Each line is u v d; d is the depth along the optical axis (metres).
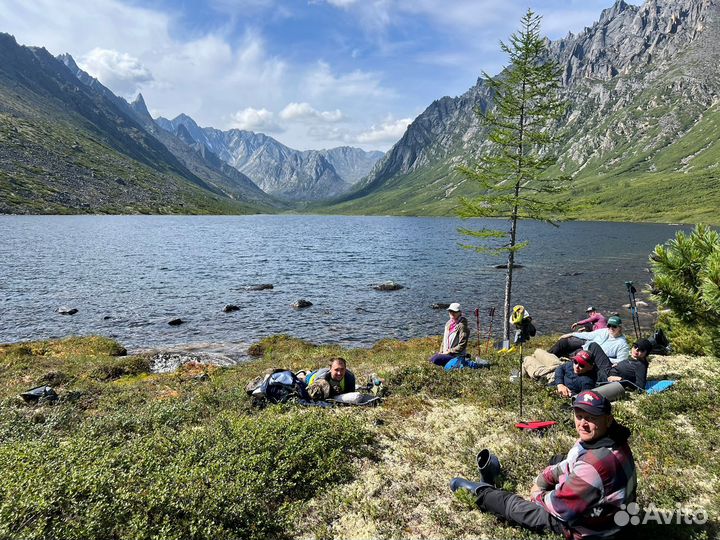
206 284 47.16
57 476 6.32
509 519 6.30
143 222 172.25
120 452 7.71
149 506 6.00
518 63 21.34
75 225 135.88
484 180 23.16
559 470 5.84
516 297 41.56
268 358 22.06
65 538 5.39
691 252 14.59
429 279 51.81
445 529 6.36
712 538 5.70
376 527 6.44
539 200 21.97
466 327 15.04
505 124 22.03
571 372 11.12
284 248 89.31
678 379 12.11
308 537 6.32
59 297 39.00
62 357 20.89
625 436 5.32
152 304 37.41
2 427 10.10
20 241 83.69
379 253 81.19
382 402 11.68
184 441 8.48
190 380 16.70
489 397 11.51
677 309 15.12
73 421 11.12
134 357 21.36
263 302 39.22
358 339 28.38
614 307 37.03
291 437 8.48
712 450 8.21
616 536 5.27
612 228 160.88
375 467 8.21
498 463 7.43
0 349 21.98
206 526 5.95
